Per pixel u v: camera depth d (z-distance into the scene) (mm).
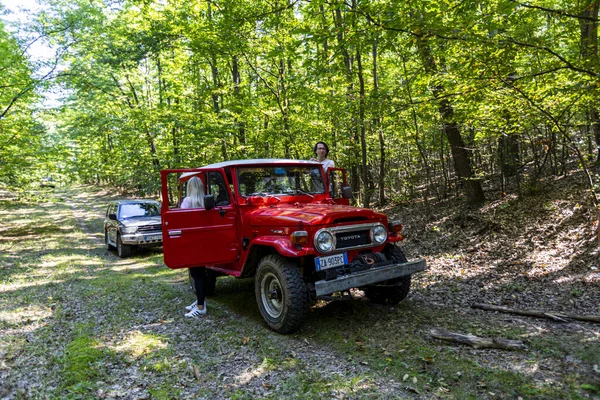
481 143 11086
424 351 3420
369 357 3414
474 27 4250
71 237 14250
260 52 11320
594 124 8898
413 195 13297
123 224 9930
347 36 4465
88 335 4203
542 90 5520
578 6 4086
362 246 4297
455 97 6098
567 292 4727
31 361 3619
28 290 6375
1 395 3033
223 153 13422
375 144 13383
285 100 11820
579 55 5320
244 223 4730
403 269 4219
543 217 7371
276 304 4285
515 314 4230
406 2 4141
